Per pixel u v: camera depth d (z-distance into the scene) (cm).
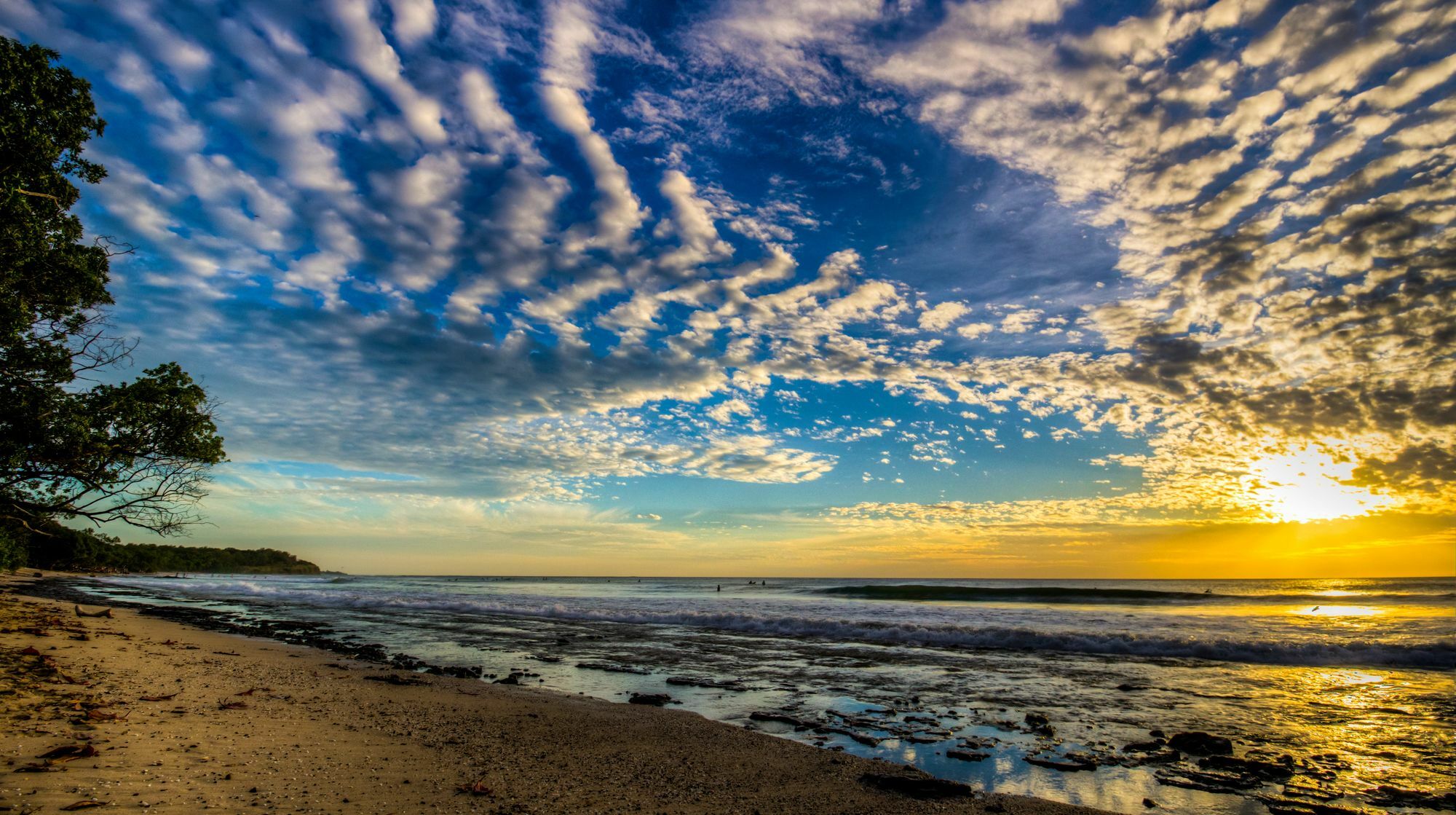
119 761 557
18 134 1077
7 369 1171
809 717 1002
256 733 723
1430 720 987
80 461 1249
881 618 2528
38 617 1812
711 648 1825
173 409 1346
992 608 3161
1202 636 1864
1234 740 879
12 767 508
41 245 1151
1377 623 2273
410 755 691
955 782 655
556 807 552
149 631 1856
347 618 2709
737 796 615
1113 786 690
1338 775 729
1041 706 1089
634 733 866
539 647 1831
